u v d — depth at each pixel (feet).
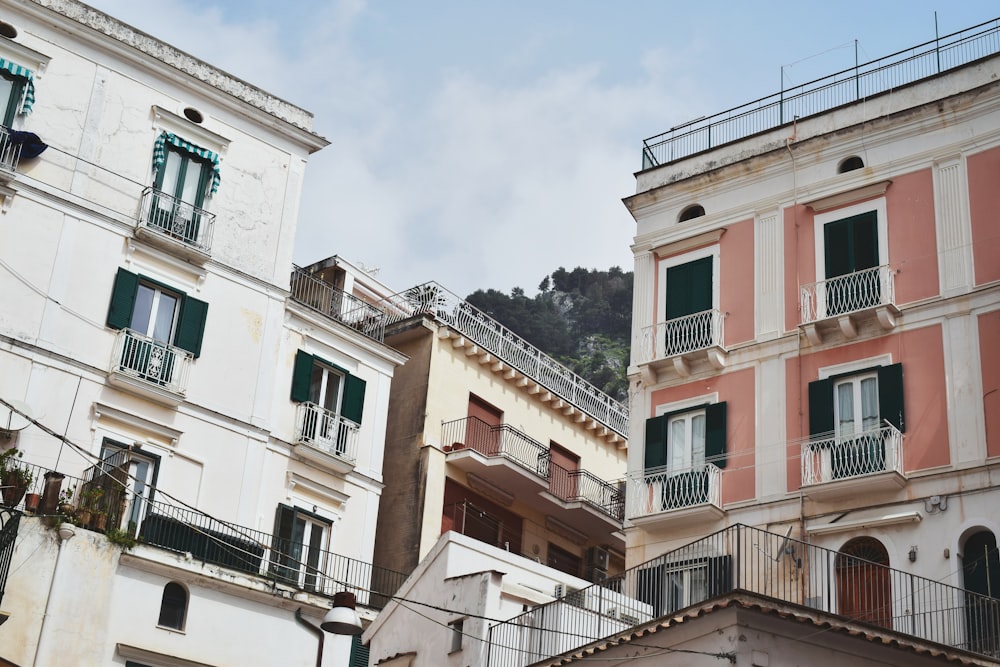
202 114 120.26
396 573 124.36
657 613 93.09
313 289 136.87
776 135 110.73
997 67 100.48
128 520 103.60
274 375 118.52
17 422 100.63
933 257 97.71
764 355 102.89
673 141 118.21
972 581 86.84
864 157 104.32
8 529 89.20
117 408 106.32
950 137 100.42
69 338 105.81
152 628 95.71
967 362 92.99
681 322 108.37
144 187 113.70
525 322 352.49
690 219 112.68
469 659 84.43
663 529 102.01
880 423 94.63
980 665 72.38
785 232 106.11
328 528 118.93
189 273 114.93
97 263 109.29
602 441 158.10
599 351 344.90
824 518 94.17
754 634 68.59
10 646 87.15
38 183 107.76
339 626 68.33
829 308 100.83
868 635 69.92
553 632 82.33
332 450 120.16
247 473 113.19
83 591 92.27
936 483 90.63
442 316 142.10
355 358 126.82
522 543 140.97
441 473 132.36
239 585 101.50
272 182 123.85
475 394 141.08
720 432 102.27
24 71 108.99
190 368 112.27
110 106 113.80
